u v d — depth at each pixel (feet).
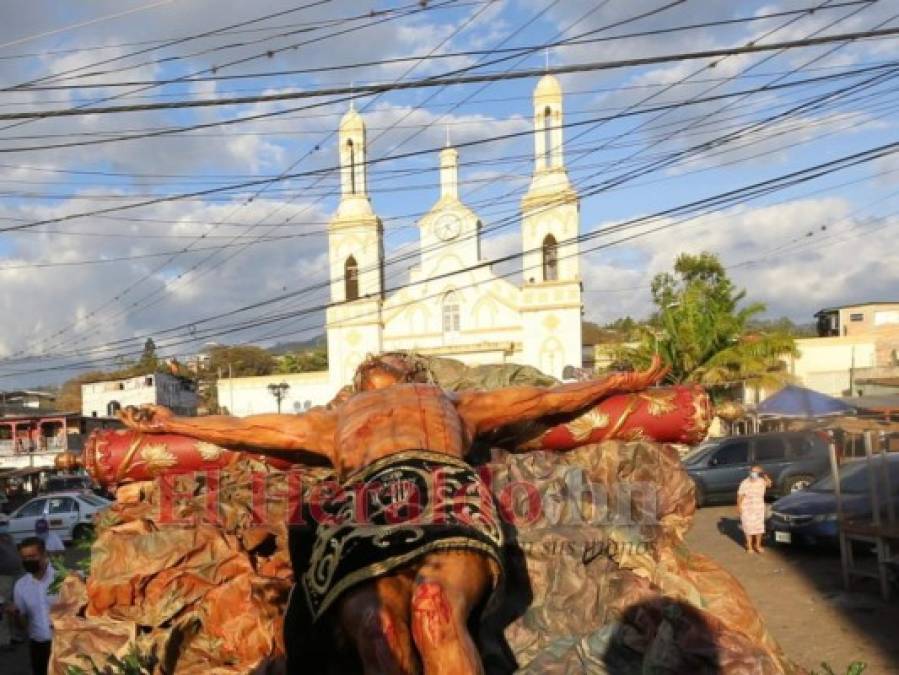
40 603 24.38
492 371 19.95
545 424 16.56
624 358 104.94
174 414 15.87
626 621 13.71
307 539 12.37
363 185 139.95
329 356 139.03
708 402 16.88
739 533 51.03
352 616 10.27
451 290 136.26
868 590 34.22
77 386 222.07
